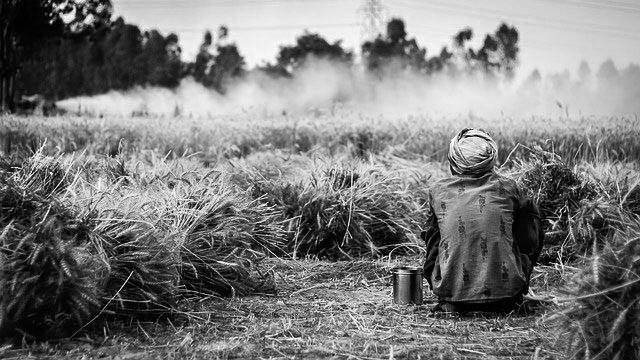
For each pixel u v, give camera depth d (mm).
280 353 4395
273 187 8859
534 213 5578
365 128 16438
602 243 7066
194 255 6012
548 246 7836
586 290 3885
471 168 5590
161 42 92125
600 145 12781
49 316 4586
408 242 8844
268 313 5535
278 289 6559
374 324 5203
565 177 8148
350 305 5859
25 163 6250
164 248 5418
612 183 8250
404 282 5859
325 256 8430
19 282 4453
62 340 4609
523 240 5594
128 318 5152
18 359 4230
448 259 5461
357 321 5277
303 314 5523
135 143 16438
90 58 80250
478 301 5371
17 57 37906
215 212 6645
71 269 4562
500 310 5465
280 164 10523
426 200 9656
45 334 4605
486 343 4684
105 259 4863
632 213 7453
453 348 4543
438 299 5574
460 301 5426
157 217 6074
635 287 3775
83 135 17250
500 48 89312
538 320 4965
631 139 13039
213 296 6004
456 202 5531
